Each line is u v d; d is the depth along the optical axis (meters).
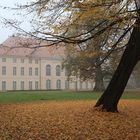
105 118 19.92
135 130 15.99
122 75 22.36
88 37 16.12
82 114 21.41
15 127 16.03
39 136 13.93
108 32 17.98
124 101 36.25
